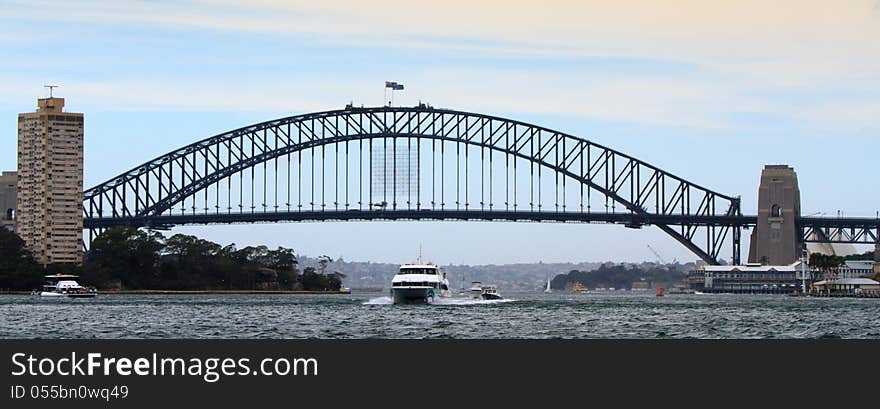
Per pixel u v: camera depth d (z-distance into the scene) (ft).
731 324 622.54
